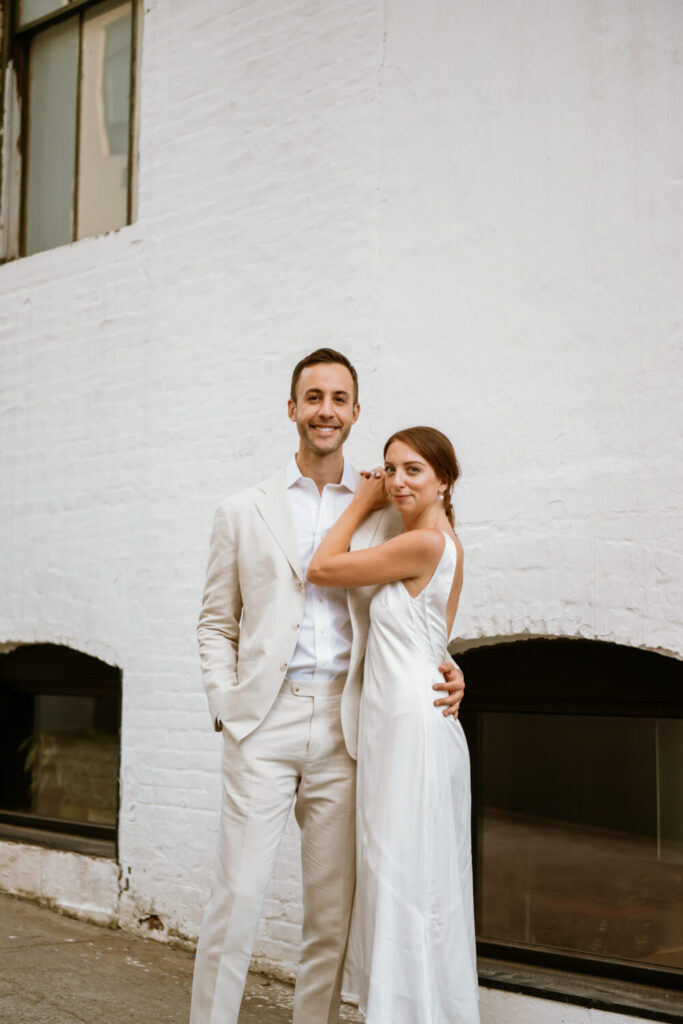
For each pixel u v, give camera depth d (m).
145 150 5.11
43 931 4.65
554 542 3.49
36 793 5.68
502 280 3.71
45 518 5.41
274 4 4.59
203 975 2.77
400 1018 2.55
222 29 4.81
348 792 2.82
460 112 3.88
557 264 3.57
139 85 5.38
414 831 2.62
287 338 4.39
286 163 4.47
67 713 5.55
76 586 5.20
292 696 2.83
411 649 2.74
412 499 2.82
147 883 4.64
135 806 4.75
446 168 3.91
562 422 3.51
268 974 4.07
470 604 3.67
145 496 4.91
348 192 4.22
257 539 2.90
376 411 4.03
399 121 4.07
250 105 4.65
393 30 4.12
